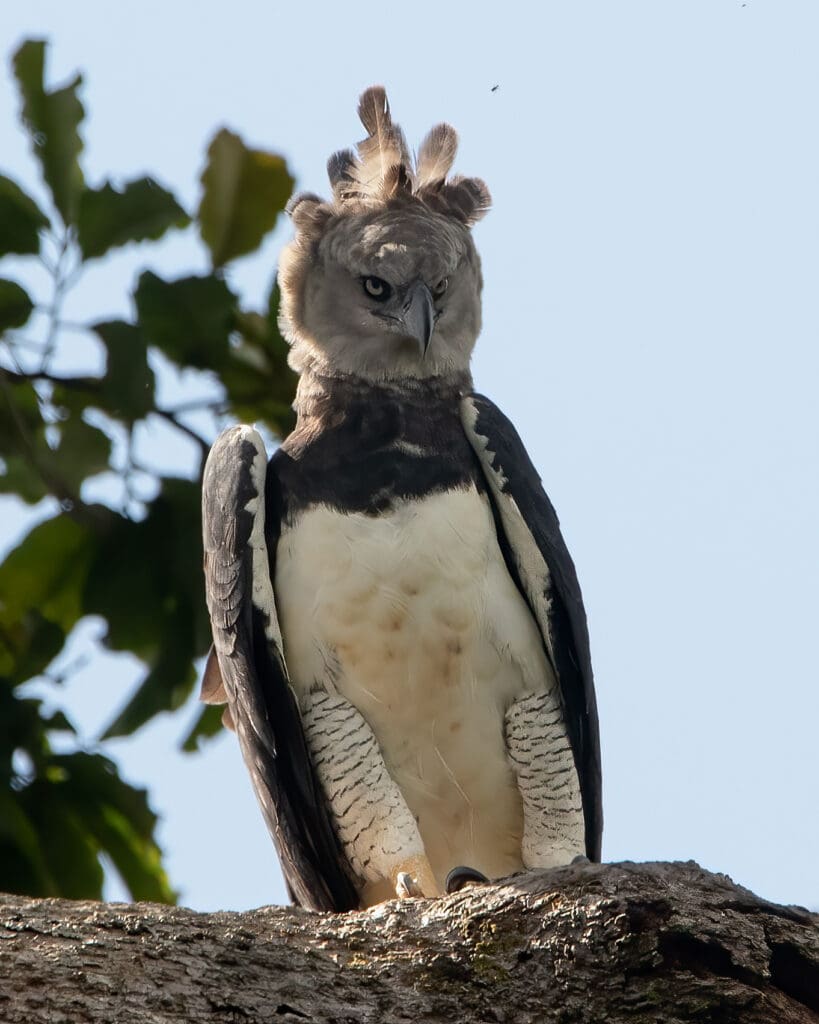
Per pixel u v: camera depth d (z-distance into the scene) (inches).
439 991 298.7
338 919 313.6
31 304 444.5
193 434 463.8
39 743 439.5
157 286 449.4
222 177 482.9
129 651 454.3
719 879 316.5
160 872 449.7
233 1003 280.8
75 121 448.8
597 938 303.3
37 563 450.3
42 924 287.4
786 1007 294.5
